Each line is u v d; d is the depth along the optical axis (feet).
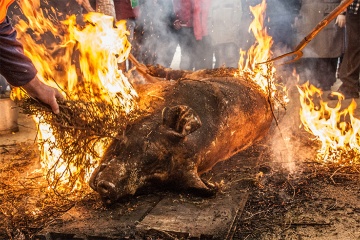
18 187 13.51
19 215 11.66
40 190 13.04
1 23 9.10
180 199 11.89
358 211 11.55
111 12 19.60
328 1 28.76
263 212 11.55
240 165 14.61
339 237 10.37
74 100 11.28
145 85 14.34
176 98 13.07
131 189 11.48
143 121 12.03
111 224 10.78
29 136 20.17
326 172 14.05
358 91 27.09
